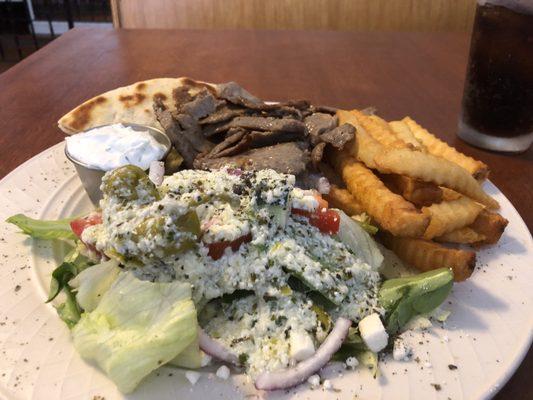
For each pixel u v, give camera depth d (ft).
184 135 0.94
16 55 2.88
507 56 0.94
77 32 1.71
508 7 0.90
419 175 0.73
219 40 1.67
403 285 0.62
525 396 0.55
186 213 0.57
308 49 1.60
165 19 1.90
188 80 1.12
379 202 0.72
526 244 0.73
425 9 1.86
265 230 0.62
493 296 0.64
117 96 1.05
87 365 0.54
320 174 0.89
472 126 1.06
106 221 0.59
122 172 0.60
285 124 0.90
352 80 1.40
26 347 0.55
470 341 0.57
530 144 1.06
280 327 0.58
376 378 0.53
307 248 0.64
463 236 0.72
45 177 0.88
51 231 0.73
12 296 0.63
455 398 0.51
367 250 0.70
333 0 1.86
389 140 0.86
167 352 0.52
